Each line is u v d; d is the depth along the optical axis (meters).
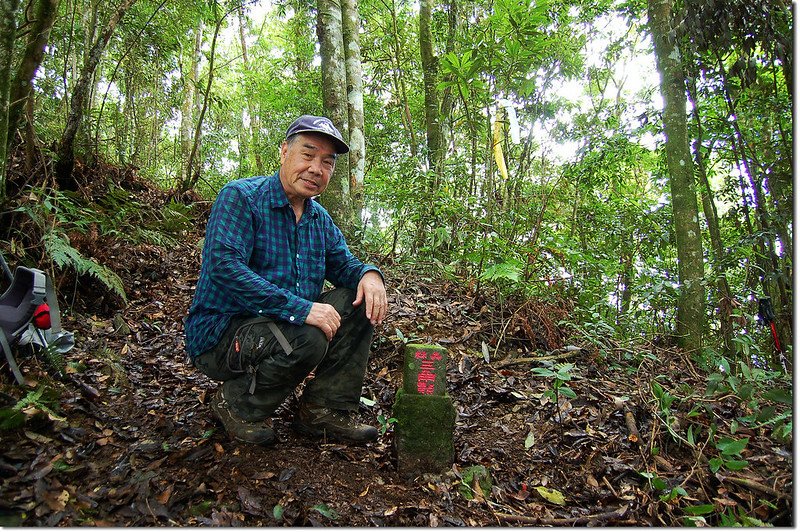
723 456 2.22
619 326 3.84
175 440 2.14
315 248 2.31
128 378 2.69
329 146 2.13
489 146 4.46
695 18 3.65
